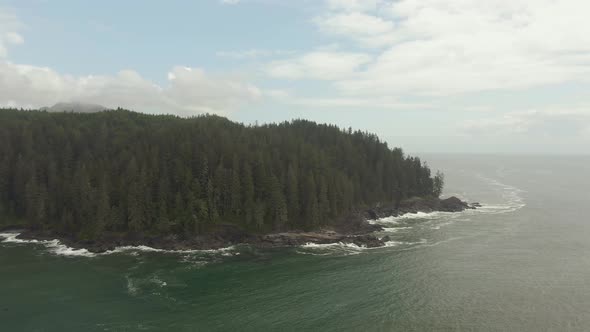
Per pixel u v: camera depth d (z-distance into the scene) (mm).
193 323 73625
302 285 92375
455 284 92375
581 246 124188
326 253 118875
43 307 79625
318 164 157000
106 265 105812
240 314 77375
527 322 73750
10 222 137250
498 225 156500
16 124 161000
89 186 129125
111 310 78625
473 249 121312
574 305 80688
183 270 102812
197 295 86438
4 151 146375
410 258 112750
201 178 136500
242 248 124062
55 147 153375
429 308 79688
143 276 97875
